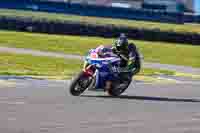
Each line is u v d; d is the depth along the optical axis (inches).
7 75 2074.3
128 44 1678.2
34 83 1893.5
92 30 5433.1
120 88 1673.2
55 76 2241.6
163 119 1209.4
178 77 2775.6
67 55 3555.6
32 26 5182.1
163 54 4483.3
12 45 3863.2
